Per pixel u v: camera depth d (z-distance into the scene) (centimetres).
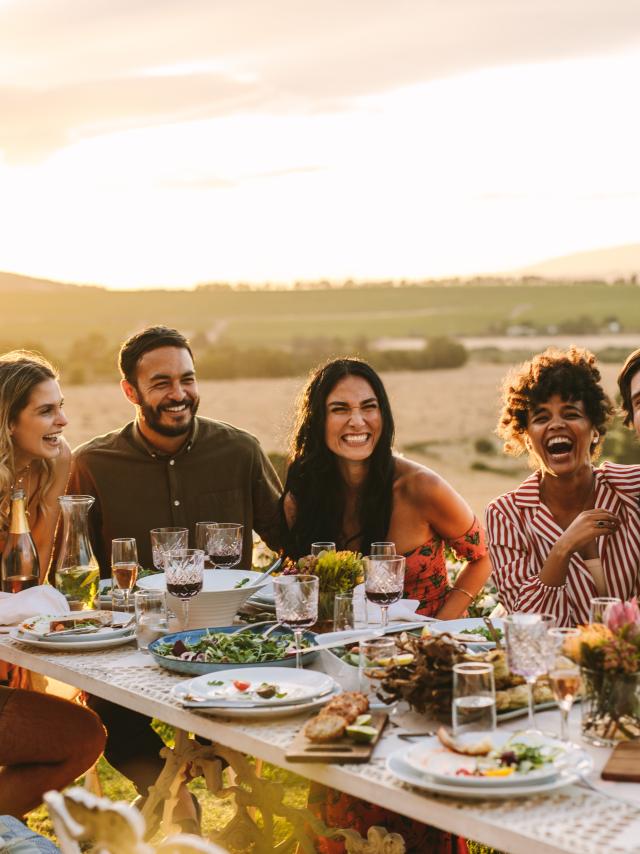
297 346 7994
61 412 421
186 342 461
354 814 315
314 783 337
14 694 352
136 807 396
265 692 265
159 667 309
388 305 9019
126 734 406
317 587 290
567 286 8912
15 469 415
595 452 377
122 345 462
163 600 329
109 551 464
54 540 431
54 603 366
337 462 411
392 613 337
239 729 253
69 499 376
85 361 7362
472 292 8894
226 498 470
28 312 7788
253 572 391
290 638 320
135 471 462
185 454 465
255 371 7194
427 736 245
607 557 363
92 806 175
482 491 4450
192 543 466
